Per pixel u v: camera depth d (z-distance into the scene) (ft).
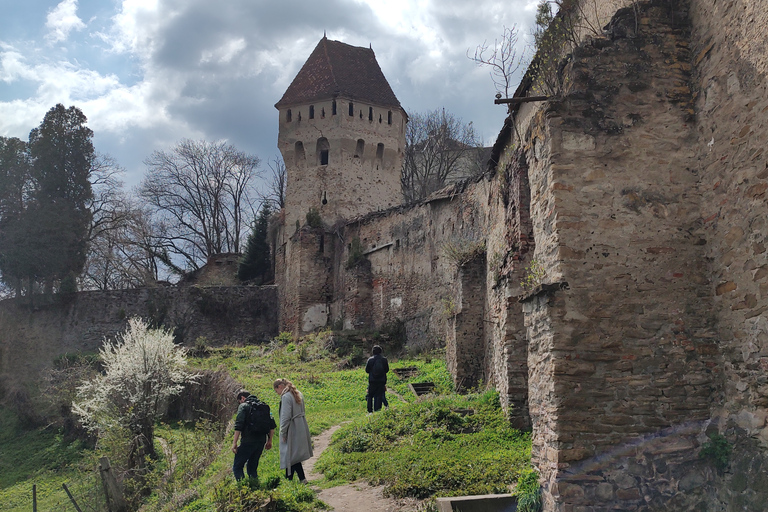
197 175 170.09
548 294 22.36
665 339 22.21
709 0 23.59
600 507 20.76
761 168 20.58
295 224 124.16
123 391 59.36
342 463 31.73
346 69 131.75
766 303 20.06
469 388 51.90
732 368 21.33
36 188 136.56
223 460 38.86
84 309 125.39
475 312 54.13
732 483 20.24
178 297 125.49
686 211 23.31
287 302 119.75
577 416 21.47
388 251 97.55
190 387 75.66
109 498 41.04
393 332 90.43
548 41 30.42
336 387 63.00
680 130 23.95
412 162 147.64
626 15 24.98
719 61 22.85
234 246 173.47
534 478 23.22
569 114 23.88
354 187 124.06
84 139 141.69
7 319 124.16
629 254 22.84
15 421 94.27
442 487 25.59
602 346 22.06
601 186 23.34
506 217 40.70
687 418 21.62
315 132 125.59
